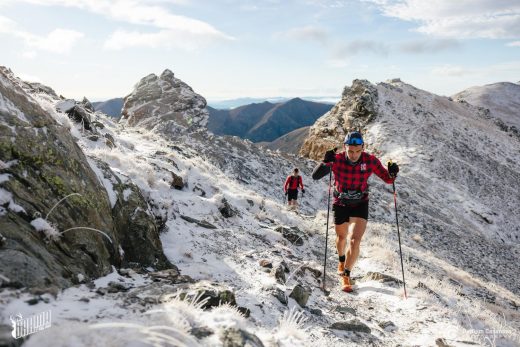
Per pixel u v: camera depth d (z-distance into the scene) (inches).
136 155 464.1
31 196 155.6
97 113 868.6
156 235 235.9
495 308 353.4
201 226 328.8
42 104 266.5
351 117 2126.0
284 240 407.2
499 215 1569.9
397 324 227.8
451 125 2251.5
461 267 723.4
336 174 274.2
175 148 792.3
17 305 98.1
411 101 2359.7
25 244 134.9
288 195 775.7
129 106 1769.2
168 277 185.9
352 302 261.3
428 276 391.9
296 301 205.5
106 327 93.1
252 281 222.7
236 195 544.4
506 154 2174.0
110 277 169.9
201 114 1768.0
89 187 196.9
